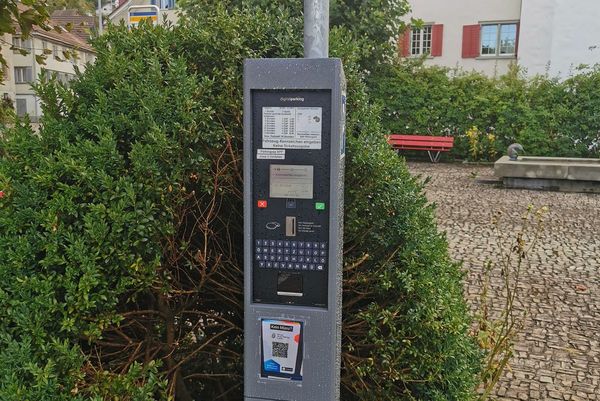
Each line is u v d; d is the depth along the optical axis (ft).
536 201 37.55
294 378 7.63
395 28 50.90
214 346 9.50
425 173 49.34
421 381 8.68
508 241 27.45
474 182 44.93
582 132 53.31
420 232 9.20
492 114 55.88
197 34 8.97
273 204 7.43
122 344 8.03
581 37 63.87
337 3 46.60
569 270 23.13
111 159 7.54
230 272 9.25
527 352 15.85
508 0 68.64
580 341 16.57
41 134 7.98
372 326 8.70
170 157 7.81
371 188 8.93
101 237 7.11
